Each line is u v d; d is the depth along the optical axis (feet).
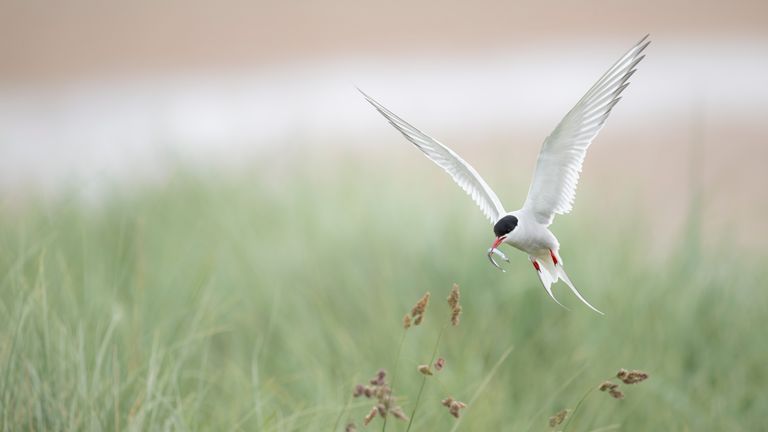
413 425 70.95
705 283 72.64
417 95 153.89
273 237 74.43
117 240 73.97
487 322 72.54
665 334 72.18
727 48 156.56
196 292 72.23
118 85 172.04
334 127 133.59
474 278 73.00
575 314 72.54
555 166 68.85
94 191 79.77
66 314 71.26
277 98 156.76
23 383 70.18
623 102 138.00
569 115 68.64
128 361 71.00
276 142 97.66
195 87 168.25
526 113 139.85
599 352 71.97
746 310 72.59
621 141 122.52
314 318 72.95
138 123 142.20
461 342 72.23
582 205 74.49
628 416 71.41
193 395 71.00
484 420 71.05
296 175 84.28
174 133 96.22
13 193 86.58
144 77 177.68
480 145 126.52
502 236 68.80
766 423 71.31
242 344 72.59
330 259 73.77
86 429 70.03
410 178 82.84
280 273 73.67
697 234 73.20
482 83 157.07
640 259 73.31
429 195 76.33
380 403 69.00
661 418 71.36
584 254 73.15
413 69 170.19
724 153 114.42
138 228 73.77
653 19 178.19
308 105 149.59
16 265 71.67
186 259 73.61
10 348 70.38
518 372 72.08
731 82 140.97
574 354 72.02
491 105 144.97
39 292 71.15
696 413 71.36
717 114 128.98
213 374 71.77
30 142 134.21
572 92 147.95
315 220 74.54
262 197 79.92
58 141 132.98
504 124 135.44
